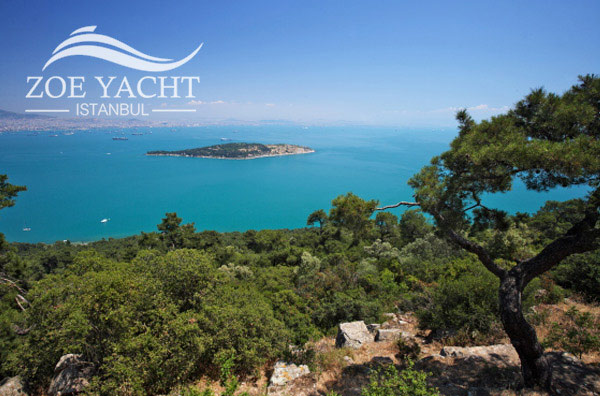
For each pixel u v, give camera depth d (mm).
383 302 18219
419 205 7438
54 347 9469
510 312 6254
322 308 17047
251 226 118188
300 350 10531
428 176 7523
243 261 50062
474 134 6793
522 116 7035
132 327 8797
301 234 73312
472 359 7836
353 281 22156
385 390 5152
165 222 59781
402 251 33031
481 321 9812
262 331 10430
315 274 26453
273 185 194500
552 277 15422
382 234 50125
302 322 15578
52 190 179750
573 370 6586
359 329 12242
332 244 55094
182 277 10938
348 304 16422
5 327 10734
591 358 7367
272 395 7648
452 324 10664
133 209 142375
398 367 8266
